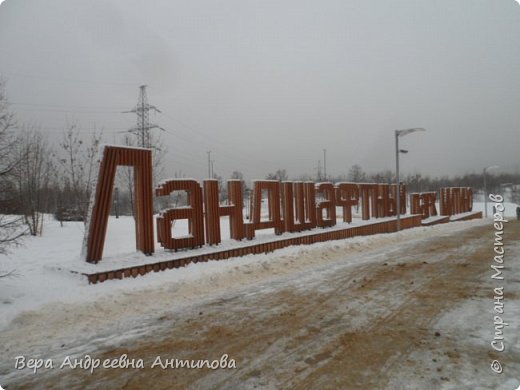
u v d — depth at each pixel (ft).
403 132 67.46
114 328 19.74
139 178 34.86
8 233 26.73
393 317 20.84
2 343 17.76
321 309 22.65
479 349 16.21
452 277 30.83
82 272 27.99
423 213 98.22
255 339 17.94
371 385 13.25
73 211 91.04
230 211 43.80
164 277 29.71
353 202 68.18
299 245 46.98
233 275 31.17
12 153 27.27
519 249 46.39
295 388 13.21
